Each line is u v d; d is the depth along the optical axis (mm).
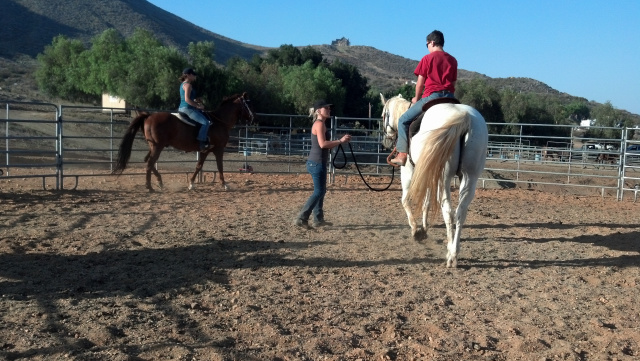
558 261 6223
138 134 21547
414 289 5020
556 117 53000
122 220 7891
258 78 45531
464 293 4938
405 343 3801
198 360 3393
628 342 3910
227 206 9484
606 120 60219
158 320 4070
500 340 3912
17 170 14625
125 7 138750
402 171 6590
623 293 5086
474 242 7141
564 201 11781
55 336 3666
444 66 5812
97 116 35562
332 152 13758
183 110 10805
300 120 44969
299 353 3555
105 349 3480
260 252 6188
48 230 7004
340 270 5578
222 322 4070
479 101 52656
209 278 5145
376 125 62031
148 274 5215
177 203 9648
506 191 13430
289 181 14062
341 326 4062
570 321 4336
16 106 37281
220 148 11648
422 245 6797
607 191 19250
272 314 4246
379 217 8852
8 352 3379
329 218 8633
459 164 5191
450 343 3801
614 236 7754
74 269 5281
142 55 38281
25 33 100375
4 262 5434
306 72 46844
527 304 4699
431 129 5176
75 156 21266
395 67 182500
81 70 42469
